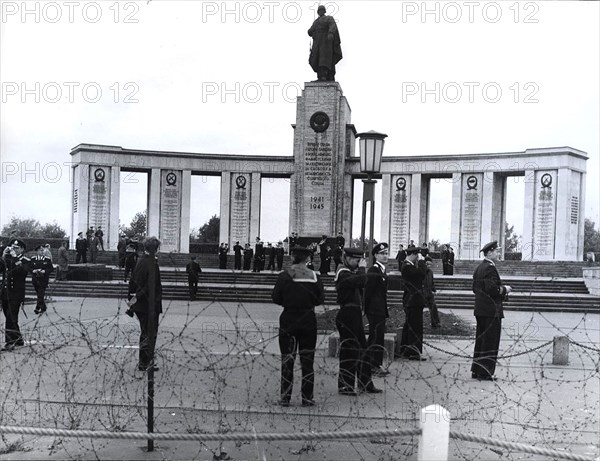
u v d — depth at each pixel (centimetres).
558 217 5362
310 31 5144
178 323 2181
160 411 993
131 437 675
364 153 1673
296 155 5284
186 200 5897
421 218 5812
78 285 3403
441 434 630
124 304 2855
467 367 1444
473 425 966
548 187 5394
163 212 5897
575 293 3659
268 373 1303
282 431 902
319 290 1052
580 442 884
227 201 5897
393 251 5759
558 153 5341
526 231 5472
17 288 1490
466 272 4922
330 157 5109
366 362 1137
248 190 5884
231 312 2656
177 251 5872
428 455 631
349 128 5566
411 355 1513
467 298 3184
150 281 839
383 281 1297
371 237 1694
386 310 1310
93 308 2658
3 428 681
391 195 5781
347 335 1128
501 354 1655
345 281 1120
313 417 972
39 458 803
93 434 674
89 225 5750
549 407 1080
